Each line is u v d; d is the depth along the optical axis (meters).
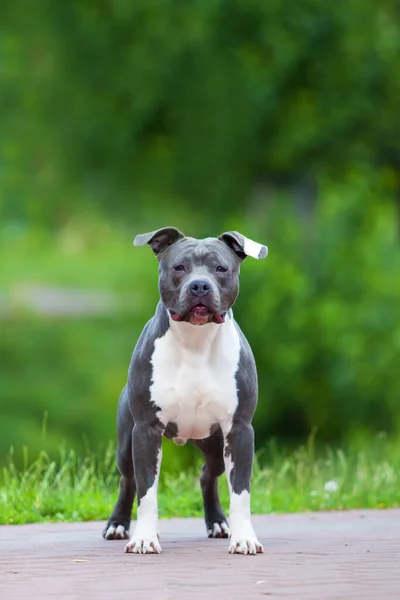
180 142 31.59
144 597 5.69
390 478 11.31
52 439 21.23
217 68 30.97
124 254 47.41
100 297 44.22
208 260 7.17
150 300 23.44
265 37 30.84
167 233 7.36
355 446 19.83
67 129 32.22
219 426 7.49
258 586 5.94
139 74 31.38
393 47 31.11
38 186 33.28
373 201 22.97
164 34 31.25
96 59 31.84
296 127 30.88
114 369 27.62
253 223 23.02
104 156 32.12
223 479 10.77
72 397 25.20
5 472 10.78
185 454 17.58
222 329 7.28
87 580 6.18
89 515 9.68
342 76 31.16
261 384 21.81
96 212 35.00
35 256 62.09
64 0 32.16
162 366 7.26
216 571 6.40
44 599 5.68
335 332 21.59
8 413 23.38
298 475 11.26
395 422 21.50
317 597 5.65
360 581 6.07
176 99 31.41
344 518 9.52
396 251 22.66
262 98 30.84
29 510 9.70
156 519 7.27
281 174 32.31
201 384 7.22
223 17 30.94
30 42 32.66
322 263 22.11
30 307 38.78
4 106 32.84
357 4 31.02
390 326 21.69
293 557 6.92
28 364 28.66
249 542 7.09
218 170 31.47
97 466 12.59
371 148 31.58
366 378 21.58
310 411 21.84
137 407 7.34
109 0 31.72
